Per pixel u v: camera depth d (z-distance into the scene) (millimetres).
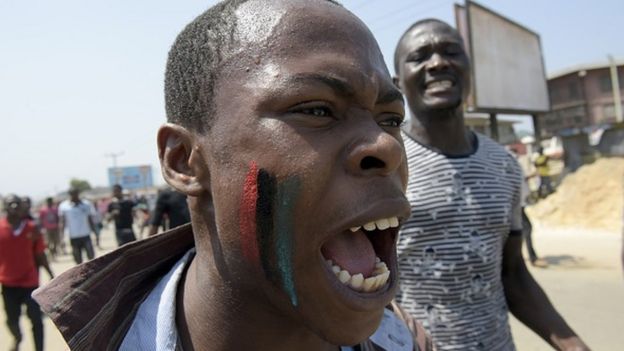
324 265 1019
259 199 1017
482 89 14742
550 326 2311
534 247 11156
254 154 1022
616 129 24641
